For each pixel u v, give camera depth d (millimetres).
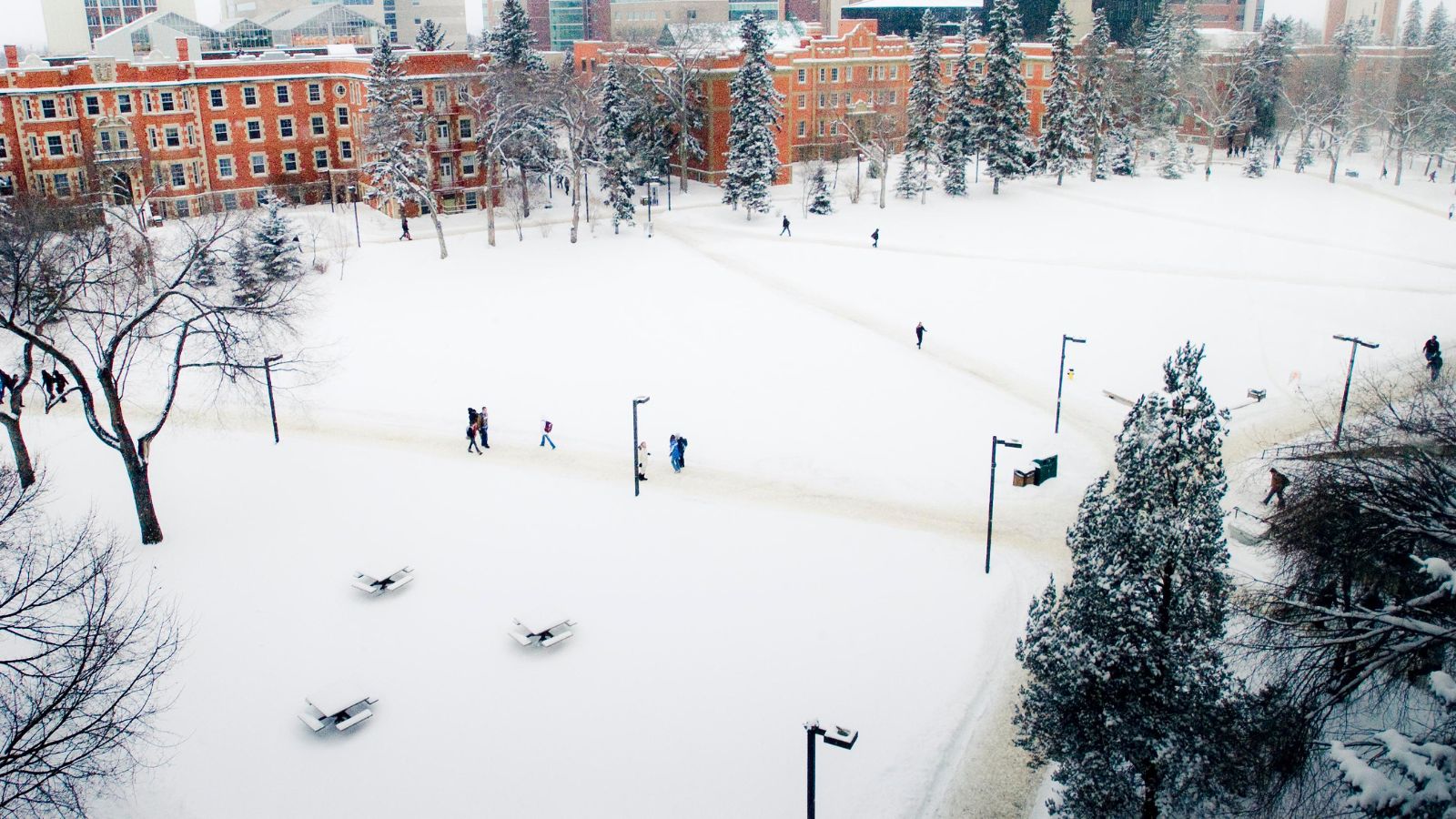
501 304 57625
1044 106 103812
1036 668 18703
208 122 79750
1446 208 35062
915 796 20750
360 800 20438
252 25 112688
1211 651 17828
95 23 167750
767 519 32719
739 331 52312
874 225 74938
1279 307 47562
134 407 42938
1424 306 36656
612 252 68125
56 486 34719
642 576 29062
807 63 94625
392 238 72125
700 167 93625
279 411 42656
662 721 22828
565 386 45594
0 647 24031
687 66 88812
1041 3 112375
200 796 20484
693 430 40375
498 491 34812
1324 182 45031
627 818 20016
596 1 181000
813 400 43312
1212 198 62906
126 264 40031
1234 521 30859
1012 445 27906
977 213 76938
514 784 20875
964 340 50562
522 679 24344
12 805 17969
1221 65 61219
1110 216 72688
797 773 21266
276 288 56188
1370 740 15797
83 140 74688
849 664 24844
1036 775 21453
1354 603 18359
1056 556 30281
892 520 32719
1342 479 19516
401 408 43219
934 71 80812
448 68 79875
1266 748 18141
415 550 30609
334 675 24406
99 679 18984
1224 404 41031
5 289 35719
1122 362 47062
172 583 28453
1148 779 17656
